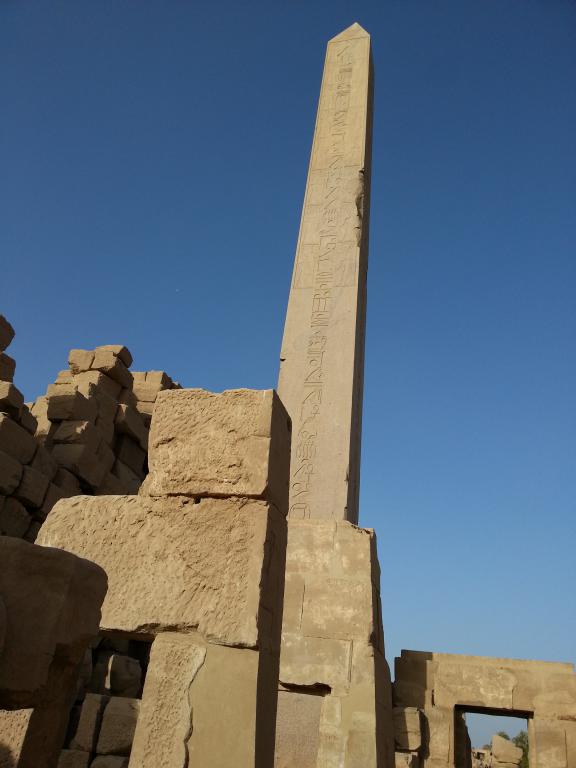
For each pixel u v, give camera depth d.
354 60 11.86
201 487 4.25
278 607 4.21
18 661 2.66
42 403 11.37
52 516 4.53
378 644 6.20
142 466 12.67
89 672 9.03
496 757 13.32
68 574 2.91
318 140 11.12
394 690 9.05
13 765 3.25
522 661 9.10
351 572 6.28
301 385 8.73
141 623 4.05
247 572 3.99
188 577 4.10
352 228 9.98
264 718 3.77
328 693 5.94
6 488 8.73
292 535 6.54
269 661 3.96
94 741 7.86
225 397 4.43
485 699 8.88
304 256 9.91
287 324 9.32
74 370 12.54
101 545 4.36
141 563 4.23
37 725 3.12
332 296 9.39
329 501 7.92
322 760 5.49
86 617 3.04
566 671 8.95
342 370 8.73
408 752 8.22
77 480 10.49
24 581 2.76
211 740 3.63
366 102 11.34
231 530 4.13
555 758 8.41
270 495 4.18
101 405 11.58
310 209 10.38
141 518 4.35
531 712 8.82
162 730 3.70
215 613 3.95
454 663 9.19
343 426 8.34
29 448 9.28
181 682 3.80
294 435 8.38
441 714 8.78
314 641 6.01
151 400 13.41
